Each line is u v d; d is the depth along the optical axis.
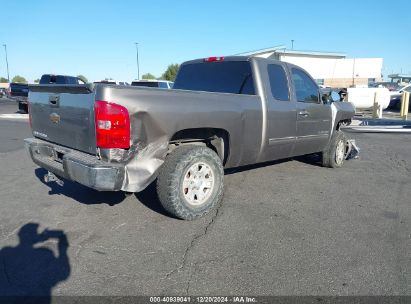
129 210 4.50
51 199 4.90
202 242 3.67
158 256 3.38
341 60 43.34
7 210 4.48
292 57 40.38
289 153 5.75
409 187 5.86
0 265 3.18
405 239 3.85
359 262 3.33
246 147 4.80
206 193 4.29
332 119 6.61
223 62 5.43
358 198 5.22
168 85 18.23
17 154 8.13
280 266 3.23
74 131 3.87
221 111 4.32
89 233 3.85
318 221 4.30
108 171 3.44
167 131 3.79
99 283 2.92
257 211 4.58
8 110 22.73
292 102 5.49
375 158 8.45
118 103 3.44
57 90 4.04
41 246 3.54
